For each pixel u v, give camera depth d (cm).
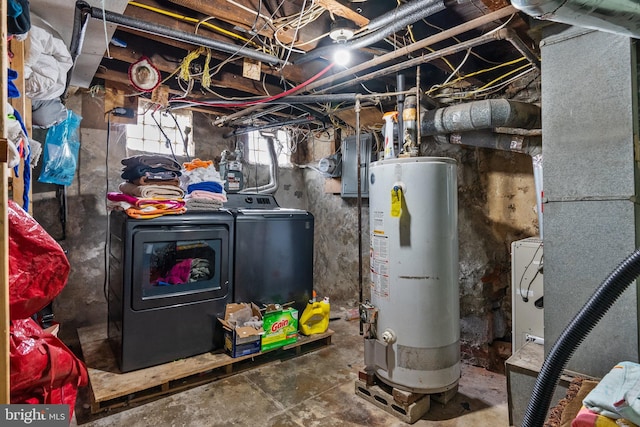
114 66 266
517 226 268
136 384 213
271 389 231
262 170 435
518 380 172
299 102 287
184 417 200
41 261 118
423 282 199
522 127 223
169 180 252
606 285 94
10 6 117
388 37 206
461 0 153
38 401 128
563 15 101
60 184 288
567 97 157
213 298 264
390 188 206
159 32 181
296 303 313
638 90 147
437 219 200
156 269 245
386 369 207
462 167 282
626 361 132
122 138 333
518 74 249
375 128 342
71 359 139
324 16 205
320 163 387
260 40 209
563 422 116
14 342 126
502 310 277
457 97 275
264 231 293
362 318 220
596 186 149
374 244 218
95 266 318
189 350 253
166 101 279
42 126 213
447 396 214
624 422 100
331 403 215
